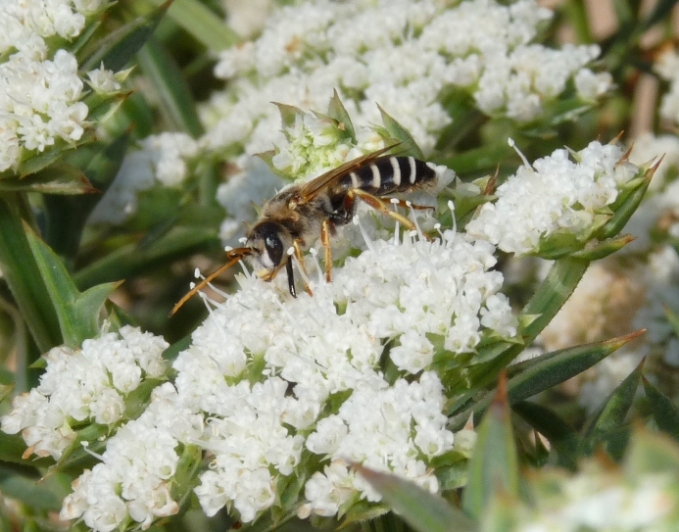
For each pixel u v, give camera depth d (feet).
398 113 0.66
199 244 0.69
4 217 0.62
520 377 0.59
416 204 0.62
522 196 0.59
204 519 0.64
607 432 0.60
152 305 0.72
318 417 0.58
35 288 0.63
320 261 0.62
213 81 0.78
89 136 0.61
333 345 0.58
